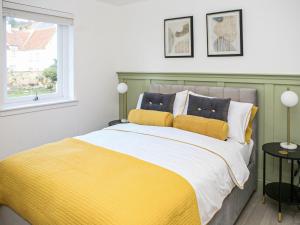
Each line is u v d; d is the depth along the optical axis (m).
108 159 1.89
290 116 2.63
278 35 2.62
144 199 1.34
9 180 1.75
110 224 1.17
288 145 2.47
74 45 3.37
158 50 3.55
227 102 2.59
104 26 3.73
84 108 3.59
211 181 1.76
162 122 2.82
